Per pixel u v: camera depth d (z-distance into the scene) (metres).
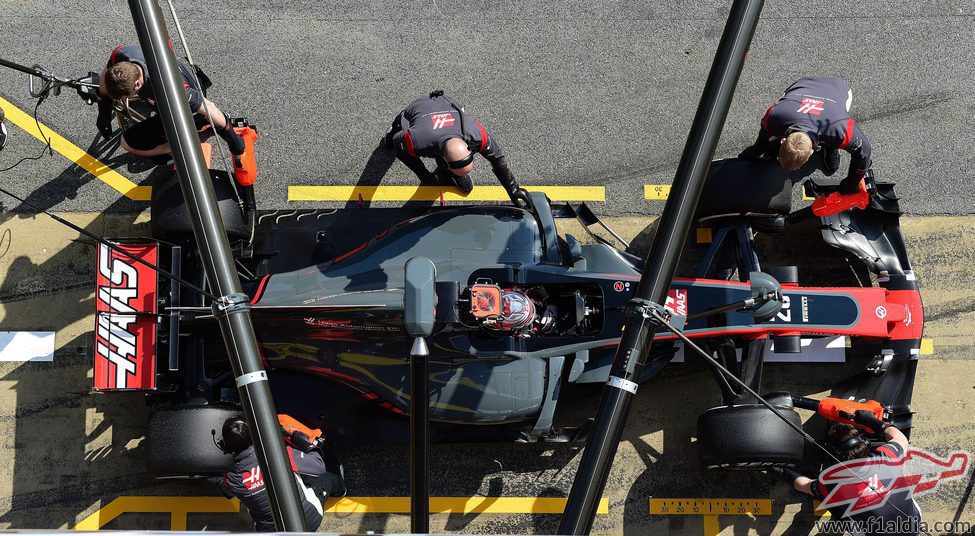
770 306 5.07
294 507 3.71
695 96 6.77
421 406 3.84
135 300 5.68
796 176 6.71
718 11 6.84
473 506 6.32
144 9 3.85
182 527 6.30
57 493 6.32
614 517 6.32
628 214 6.68
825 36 6.83
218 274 3.78
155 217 5.73
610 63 6.80
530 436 5.91
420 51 6.82
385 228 6.56
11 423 6.38
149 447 5.67
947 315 6.54
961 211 6.65
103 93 5.77
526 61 6.81
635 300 3.86
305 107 6.75
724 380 5.86
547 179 6.71
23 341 6.46
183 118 3.84
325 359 5.84
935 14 6.84
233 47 6.79
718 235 6.07
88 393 5.85
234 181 6.10
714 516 6.30
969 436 6.39
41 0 6.80
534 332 5.55
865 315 5.79
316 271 5.98
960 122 6.75
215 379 5.86
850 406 5.89
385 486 6.34
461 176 6.15
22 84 6.72
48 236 6.57
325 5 6.85
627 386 3.79
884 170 6.72
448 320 4.82
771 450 5.64
